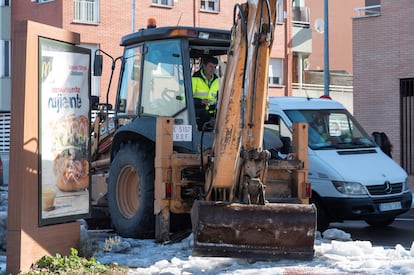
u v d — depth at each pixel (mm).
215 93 13227
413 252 10992
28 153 9867
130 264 10578
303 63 46469
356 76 25922
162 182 12250
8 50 39094
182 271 9875
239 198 10008
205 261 10469
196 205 9875
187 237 12328
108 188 13797
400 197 15008
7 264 9789
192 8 40781
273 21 9406
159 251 11594
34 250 9961
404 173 15438
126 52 14375
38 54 10016
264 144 13516
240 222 9805
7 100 38844
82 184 10961
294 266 10109
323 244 11945
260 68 9422
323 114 16219
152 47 13602
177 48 13148
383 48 25234
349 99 46219
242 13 9602
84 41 37625
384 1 25188
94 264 10062
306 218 9898
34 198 9977
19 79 9852
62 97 10523
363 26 25734
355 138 16062
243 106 9516
